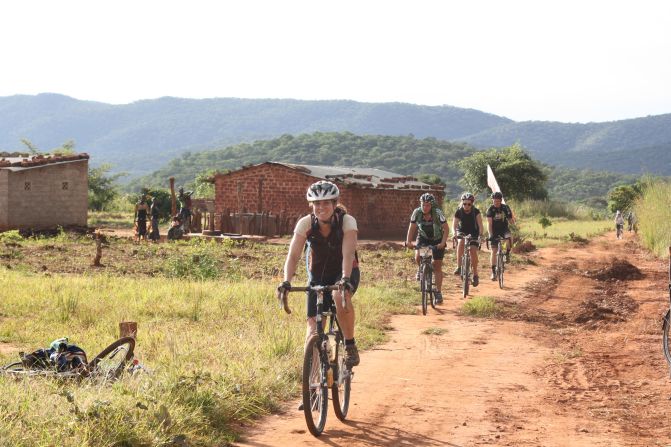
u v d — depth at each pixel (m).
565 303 16.56
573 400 8.03
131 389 6.91
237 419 6.86
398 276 20.34
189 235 33.12
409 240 14.80
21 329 10.93
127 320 11.85
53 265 20.72
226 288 15.25
